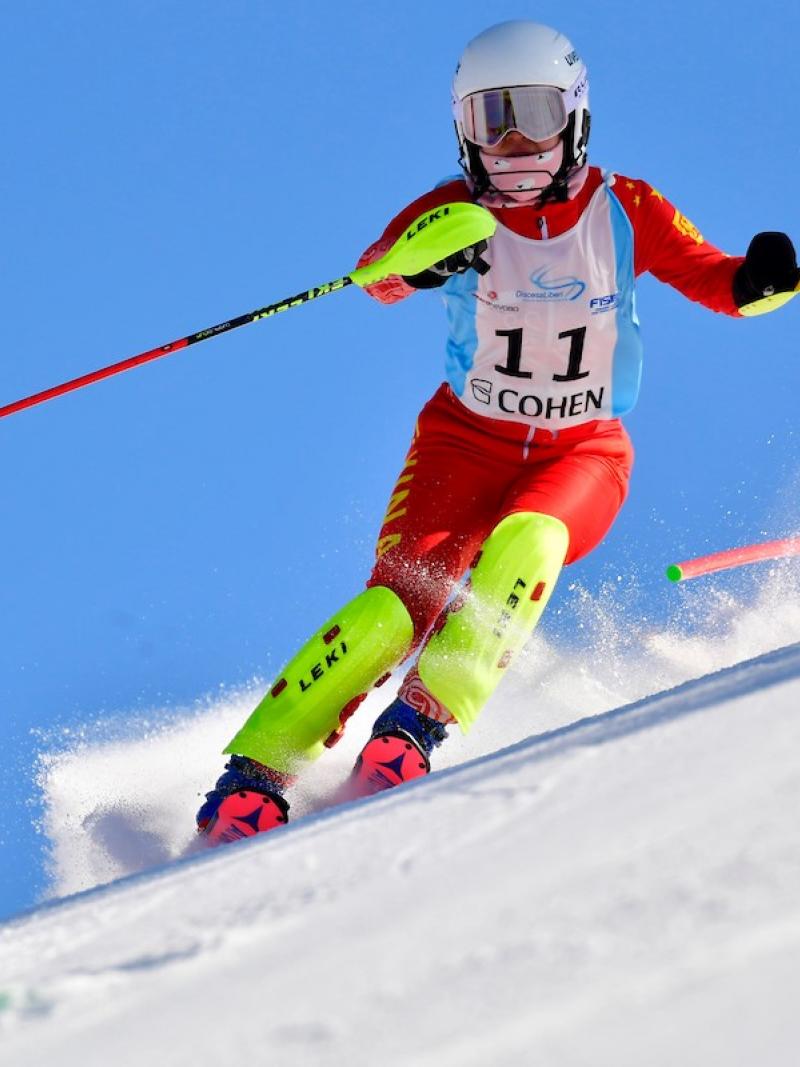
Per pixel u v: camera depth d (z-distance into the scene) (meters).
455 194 15.48
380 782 13.66
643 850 5.49
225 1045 4.48
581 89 14.98
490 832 6.37
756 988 4.01
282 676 14.23
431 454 16.06
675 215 15.69
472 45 15.02
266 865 6.84
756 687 7.86
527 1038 4.00
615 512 15.97
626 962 4.39
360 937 5.28
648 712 8.33
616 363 15.78
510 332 15.55
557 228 15.25
